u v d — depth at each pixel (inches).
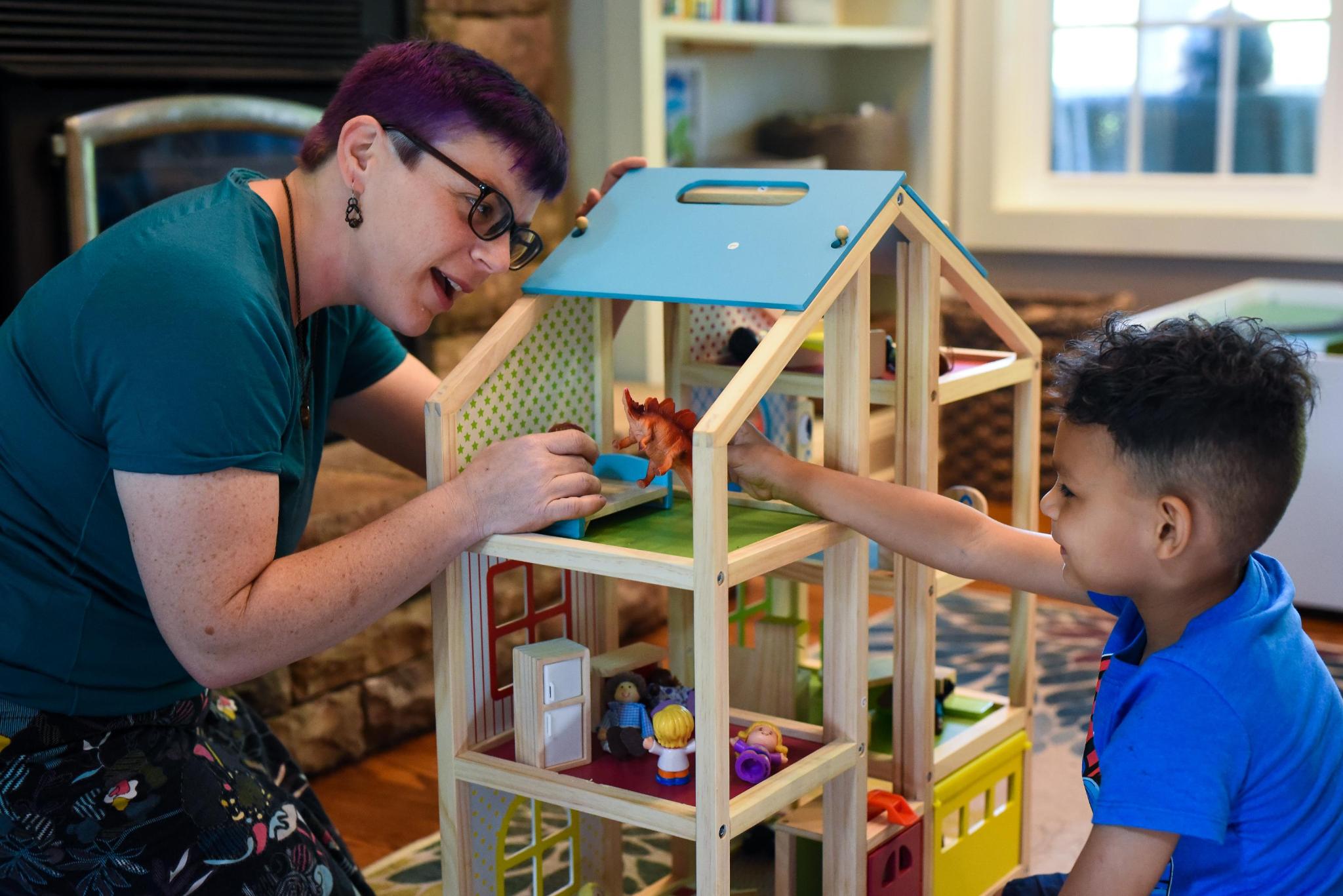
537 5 105.9
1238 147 133.3
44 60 75.0
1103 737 41.3
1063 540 40.6
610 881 57.9
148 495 41.6
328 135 46.0
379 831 75.2
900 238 51.6
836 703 48.5
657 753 47.6
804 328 43.3
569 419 52.8
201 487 41.6
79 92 78.0
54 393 43.6
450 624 47.3
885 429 103.6
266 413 43.2
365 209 45.7
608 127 109.0
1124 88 137.3
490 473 45.0
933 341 51.8
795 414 62.4
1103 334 41.0
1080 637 101.2
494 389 48.6
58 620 45.1
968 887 59.7
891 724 59.7
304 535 78.0
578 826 55.9
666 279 46.6
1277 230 126.8
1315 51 128.0
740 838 64.5
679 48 125.7
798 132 133.3
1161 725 38.0
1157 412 37.9
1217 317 115.0
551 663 46.3
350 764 84.4
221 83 84.7
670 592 60.8
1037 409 60.9
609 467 49.8
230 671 43.4
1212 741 37.4
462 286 47.4
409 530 44.4
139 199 83.2
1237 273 131.6
